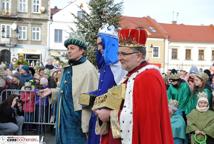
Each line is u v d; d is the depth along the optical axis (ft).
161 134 10.91
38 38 165.07
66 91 17.07
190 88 28.07
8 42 158.92
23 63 69.46
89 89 16.98
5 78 35.81
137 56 11.71
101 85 15.35
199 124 23.71
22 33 163.43
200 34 202.59
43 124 35.17
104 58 15.33
